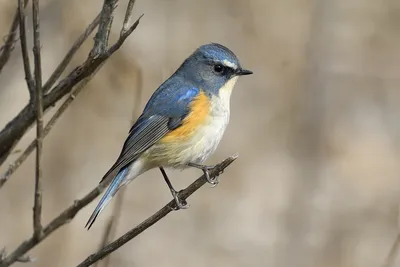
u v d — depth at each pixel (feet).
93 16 39.52
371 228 47.75
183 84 27.53
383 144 56.03
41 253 39.65
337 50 60.34
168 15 57.16
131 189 49.49
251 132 55.52
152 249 45.78
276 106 57.31
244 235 47.67
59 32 39.17
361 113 57.88
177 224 48.39
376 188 51.70
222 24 59.98
